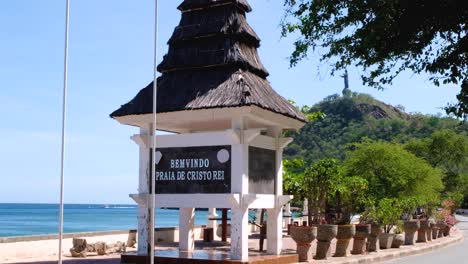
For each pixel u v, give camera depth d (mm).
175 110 16750
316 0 11789
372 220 24219
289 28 12906
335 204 24719
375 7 10633
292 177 24781
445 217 37406
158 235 25000
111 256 19531
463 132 74812
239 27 17875
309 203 24062
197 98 16750
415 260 21672
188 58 18000
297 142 106312
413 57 11195
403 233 31516
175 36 18312
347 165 35031
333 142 109500
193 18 18422
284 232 32594
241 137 16125
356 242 21938
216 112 16438
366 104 143125
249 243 24359
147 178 17422
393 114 147750
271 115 17078
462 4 9922
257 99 16219
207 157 16641
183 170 16953
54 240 20938
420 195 33156
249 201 15906
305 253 18250
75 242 19578
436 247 28172
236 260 15625
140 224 17391
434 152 69500
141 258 16906
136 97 18078
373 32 10773
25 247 19578
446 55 10672
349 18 11211
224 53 17531
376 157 33781
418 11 10328
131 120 17734
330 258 19594
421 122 113812
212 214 27156
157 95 17641
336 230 19578
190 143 16938
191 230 19484
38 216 135375
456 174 69188
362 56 11594
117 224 89312
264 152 17656
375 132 113125
